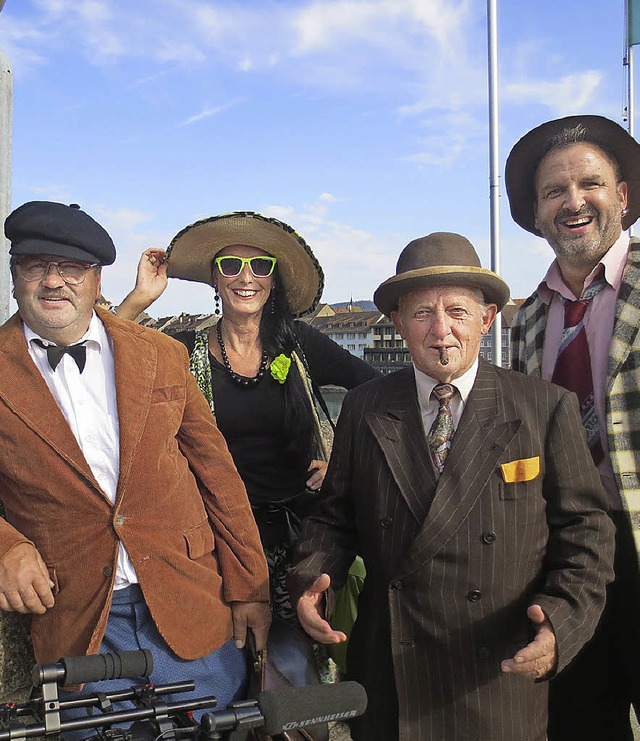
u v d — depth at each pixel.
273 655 2.41
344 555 2.32
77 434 2.16
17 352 2.15
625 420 2.42
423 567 2.03
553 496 2.09
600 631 2.63
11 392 2.10
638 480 2.40
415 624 2.04
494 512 2.02
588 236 2.57
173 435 2.29
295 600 2.16
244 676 2.41
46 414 2.10
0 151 2.96
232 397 2.89
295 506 2.91
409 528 2.08
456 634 2.01
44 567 2.08
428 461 2.11
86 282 2.17
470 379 2.16
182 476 2.31
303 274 3.09
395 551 2.09
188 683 1.65
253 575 2.38
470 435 2.08
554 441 2.09
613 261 2.59
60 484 2.10
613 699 2.72
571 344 2.67
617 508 2.48
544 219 2.68
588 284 2.65
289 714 1.50
